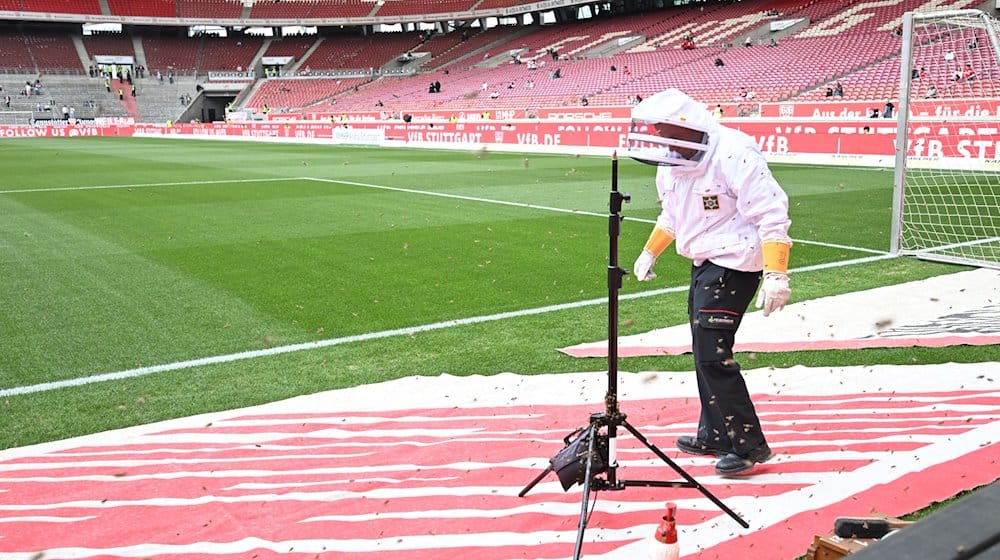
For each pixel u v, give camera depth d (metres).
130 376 4.99
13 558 2.82
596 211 12.55
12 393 4.69
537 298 6.89
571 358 5.27
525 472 3.51
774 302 3.15
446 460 3.66
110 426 4.21
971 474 3.37
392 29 68.44
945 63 23.17
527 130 29.95
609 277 2.84
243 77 61.38
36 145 35.81
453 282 7.49
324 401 4.51
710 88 35.19
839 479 3.37
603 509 3.16
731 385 3.41
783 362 5.15
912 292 7.00
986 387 4.57
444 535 2.96
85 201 13.92
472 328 6.01
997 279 7.52
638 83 39.25
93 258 8.64
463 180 17.91
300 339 5.75
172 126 48.22
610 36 49.59
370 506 3.21
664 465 3.58
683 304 6.67
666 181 3.48
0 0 55.22
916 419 4.09
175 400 4.58
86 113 55.94
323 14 62.84
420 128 34.94
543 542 2.89
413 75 57.53
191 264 8.33
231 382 4.89
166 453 3.81
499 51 56.06
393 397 4.56
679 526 3.00
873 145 20.19
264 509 3.19
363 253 8.92
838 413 4.22
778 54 35.66
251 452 3.81
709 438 3.62
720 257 3.34
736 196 3.28
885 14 35.81
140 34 63.72
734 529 2.96
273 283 7.47
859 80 29.78
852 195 14.15
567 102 40.59
